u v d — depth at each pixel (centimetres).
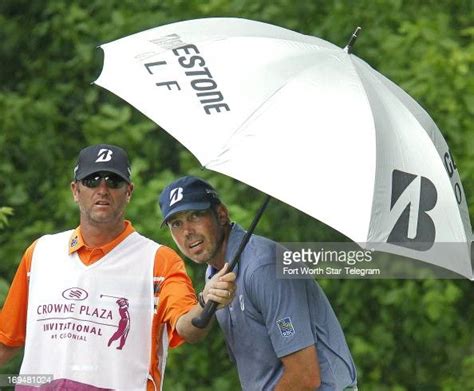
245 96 1377
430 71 2523
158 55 1437
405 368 2625
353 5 2647
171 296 1463
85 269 1477
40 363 1472
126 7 2719
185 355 2516
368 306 2591
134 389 1462
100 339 1461
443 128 2520
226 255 1483
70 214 2541
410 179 1361
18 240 2523
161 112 1367
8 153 2664
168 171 2503
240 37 1459
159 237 2386
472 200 2489
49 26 2761
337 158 1330
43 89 2748
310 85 1388
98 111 2739
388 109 1401
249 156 1326
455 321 2638
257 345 1483
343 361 1506
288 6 2634
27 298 1520
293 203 1295
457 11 2739
